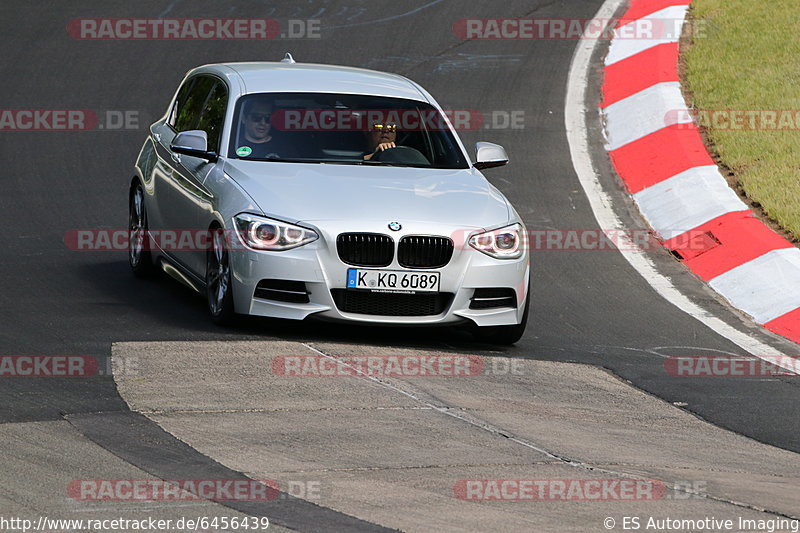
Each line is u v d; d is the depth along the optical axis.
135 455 19.62
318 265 27.17
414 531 16.88
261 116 31.25
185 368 24.98
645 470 20.64
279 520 17.05
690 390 26.84
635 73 61.28
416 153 31.36
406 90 33.53
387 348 27.98
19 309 29.83
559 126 55.78
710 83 57.75
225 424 21.55
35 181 45.03
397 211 27.92
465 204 28.97
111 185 45.16
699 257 40.34
